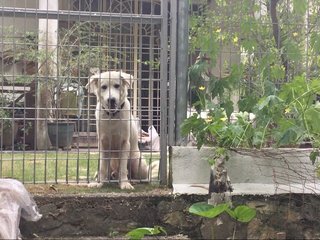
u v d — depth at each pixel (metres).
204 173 2.31
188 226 2.14
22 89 3.16
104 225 2.12
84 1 2.59
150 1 2.57
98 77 2.45
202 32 2.39
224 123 2.18
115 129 2.41
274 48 2.44
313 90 2.10
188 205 2.15
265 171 2.31
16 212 1.90
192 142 2.38
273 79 2.42
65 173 2.64
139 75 2.42
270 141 2.27
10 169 2.67
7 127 3.20
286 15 2.46
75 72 2.76
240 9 2.43
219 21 2.41
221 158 2.15
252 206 2.15
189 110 2.39
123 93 2.45
